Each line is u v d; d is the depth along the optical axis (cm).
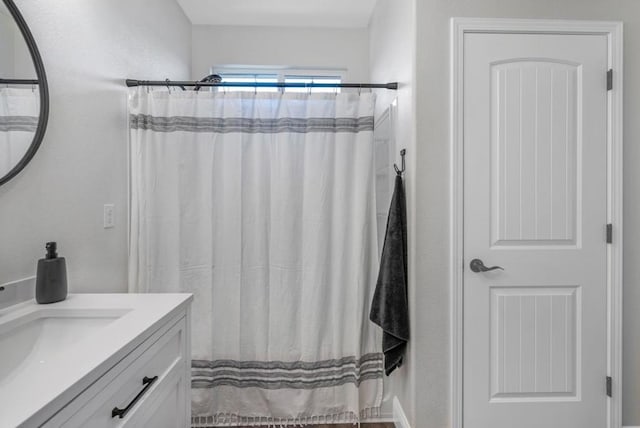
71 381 63
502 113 150
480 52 150
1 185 102
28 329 99
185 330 116
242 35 272
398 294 153
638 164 154
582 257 152
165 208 170
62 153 125
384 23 212
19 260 108
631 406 154
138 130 167
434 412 151
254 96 173
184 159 169
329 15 258
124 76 168
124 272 165
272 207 174
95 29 144
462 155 149
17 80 105
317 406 174
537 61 151
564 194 151
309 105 171
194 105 171
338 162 173
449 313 151
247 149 174
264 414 175
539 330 152
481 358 151
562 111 150
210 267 171
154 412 94
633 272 154
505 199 150
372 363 179
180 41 247
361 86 176
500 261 150
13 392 59
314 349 171
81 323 104
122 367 79
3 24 100
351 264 175
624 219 154
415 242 150
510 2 150
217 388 174
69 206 129
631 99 154
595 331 152
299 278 175
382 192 197
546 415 152
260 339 173
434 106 149
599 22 151
